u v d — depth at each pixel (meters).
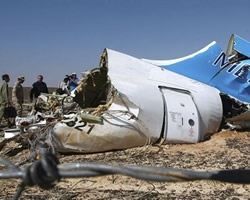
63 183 5.23
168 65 9.20
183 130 7.48
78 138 6.76
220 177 1.14
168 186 5.05
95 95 9.74
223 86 8.88
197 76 9.05
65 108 8.64
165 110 7.43
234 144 7.49
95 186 5.09
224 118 8.79
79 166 1.12
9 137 7.07
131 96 7.06
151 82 7.72
